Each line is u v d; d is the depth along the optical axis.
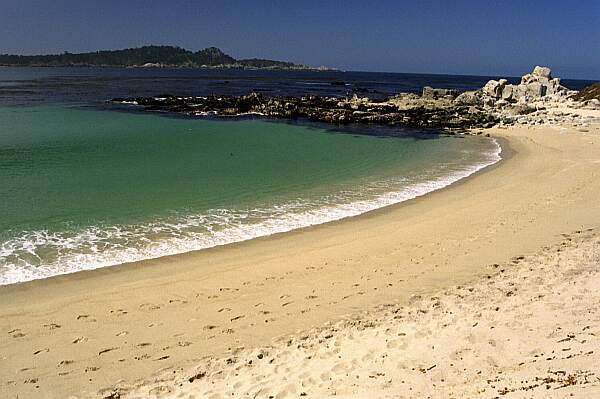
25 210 18.02
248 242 15.88
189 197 20.55
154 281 12.92
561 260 13.06
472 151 32.94
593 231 15.70
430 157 30.75
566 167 26.52
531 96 68.69
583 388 5.95
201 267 13.88
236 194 21.28
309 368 8.57
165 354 9.57
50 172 23.89
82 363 9.29
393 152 32.41
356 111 53.25
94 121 43.25
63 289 12.38
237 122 45.94
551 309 9.61
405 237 16.33
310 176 25.03
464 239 15.91
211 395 7.94
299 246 15.59
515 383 6.77
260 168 26.52
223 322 10.83
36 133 35.69
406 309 10.98
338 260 14.41
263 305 11.62
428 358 8.37
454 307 10.71
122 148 30.92
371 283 12.73
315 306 11.50
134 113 49.94
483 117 49.97
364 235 16.59
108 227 16.72
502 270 13.02
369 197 21.33
